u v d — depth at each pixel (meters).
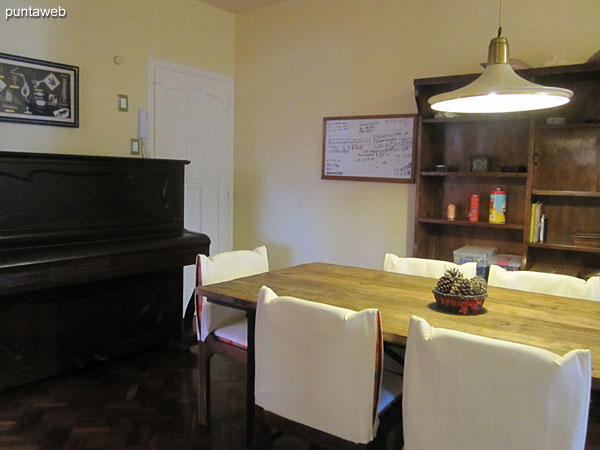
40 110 2.96
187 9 3.87
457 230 3.31
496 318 1.61
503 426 1.12
